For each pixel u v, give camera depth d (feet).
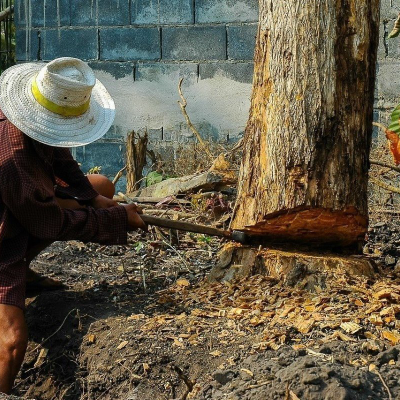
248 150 13.96
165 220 14.08
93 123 13.15
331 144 13.05
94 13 27.73
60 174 14.10
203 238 18.83
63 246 18.75
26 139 12.46
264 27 13.64
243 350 11.55
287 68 13.17
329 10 13.07
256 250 14.02
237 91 27.04
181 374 10.32
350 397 9.57
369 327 11.75
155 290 14.99
